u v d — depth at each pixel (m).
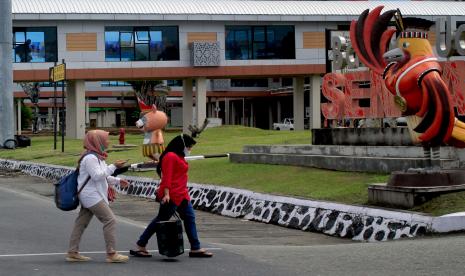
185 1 50.75
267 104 87.94
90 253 10.38
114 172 9.43
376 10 17.31
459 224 11.35
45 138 54.19
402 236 11.64
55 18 47.56
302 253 10.48
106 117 121.56
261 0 53.94
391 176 13.45
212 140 39.38
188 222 10.03
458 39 18.38
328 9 51.34
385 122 23.69
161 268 9.08
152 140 23.78
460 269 8.47
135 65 49.34
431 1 54.00
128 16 48.38
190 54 49.94
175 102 101.19
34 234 12.52
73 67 48.47
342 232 12.89
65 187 9.23
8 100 41.97
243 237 13.17
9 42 41.56
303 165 19.03
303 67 51.09
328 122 22.84
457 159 15.17
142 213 17.53
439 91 13.12
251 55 50.62
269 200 15.62
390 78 13.80
